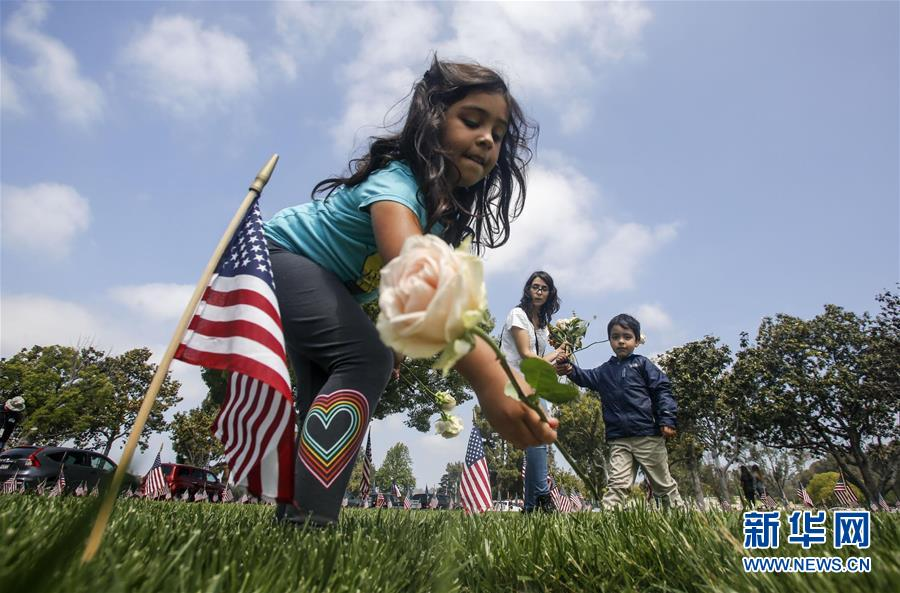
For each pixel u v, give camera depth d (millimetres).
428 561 1476
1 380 28141
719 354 29547
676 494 5152
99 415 30516
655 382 5293
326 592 1085
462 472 4953
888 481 26516
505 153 2707
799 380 27359
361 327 2033
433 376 18562
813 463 39062
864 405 26703
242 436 1519
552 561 1724
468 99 2096
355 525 2266
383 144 2184
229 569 1072
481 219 2703
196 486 16172
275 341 1589
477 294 808
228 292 1685
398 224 1809
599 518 2588
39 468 11273
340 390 1938
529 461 4918
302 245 2207
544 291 5297
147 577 952
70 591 757
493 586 1607
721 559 1521
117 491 984
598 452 27156
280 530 1685
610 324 5629
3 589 548
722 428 29484
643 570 1578
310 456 1836
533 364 940
